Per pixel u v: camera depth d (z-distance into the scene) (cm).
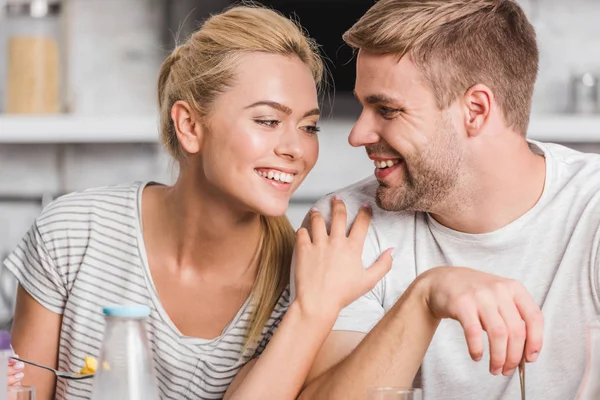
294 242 205
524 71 181
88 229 209
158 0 389
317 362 181
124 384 120
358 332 184
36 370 212
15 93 365
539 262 185
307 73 189
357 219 187
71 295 207
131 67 393
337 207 187
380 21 174
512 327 145
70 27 381
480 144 177
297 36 189
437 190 178
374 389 129
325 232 179
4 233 397
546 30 382
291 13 369
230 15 191
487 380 187
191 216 197
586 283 182
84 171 397
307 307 170
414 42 172
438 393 189
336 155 389
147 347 123
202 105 187
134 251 205
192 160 194
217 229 195
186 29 386
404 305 158
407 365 157
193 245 200
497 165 179
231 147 184
